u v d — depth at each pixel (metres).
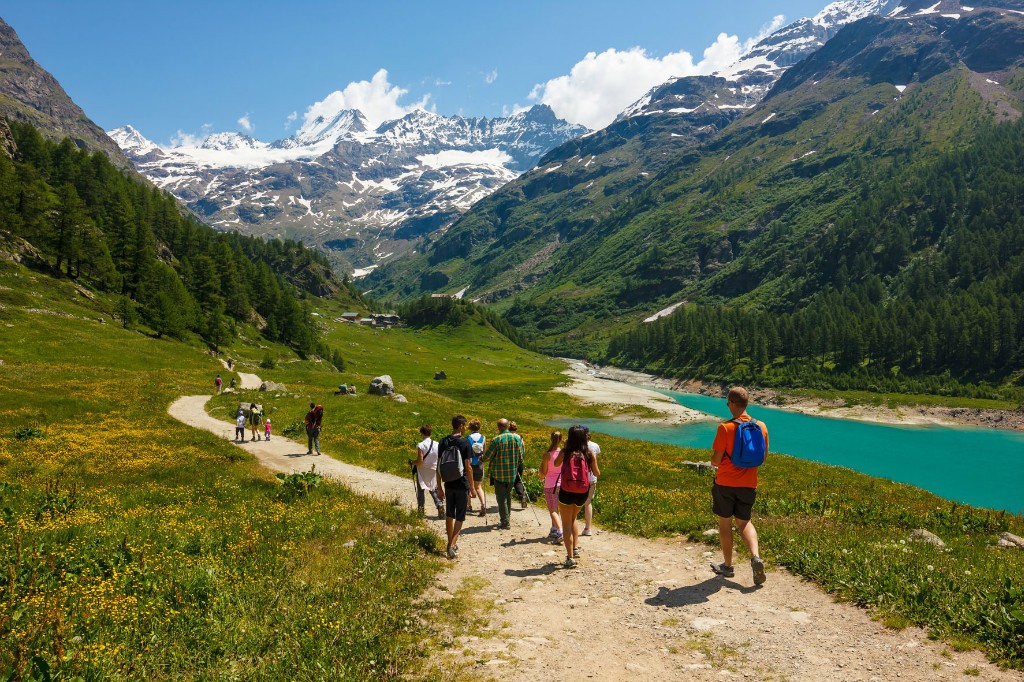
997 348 137.75
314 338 152.38
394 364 163.50
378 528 13.50
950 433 99.25
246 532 11.70
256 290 166.75
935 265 199.25
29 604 6.86
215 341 118.19
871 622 7.96
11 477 17.78
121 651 6.11
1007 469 69.56
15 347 74.25
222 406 45.66
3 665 5.27
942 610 7.80
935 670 6.55
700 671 6.78
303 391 58.47
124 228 128.50
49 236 109.69
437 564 11.23
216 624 7.06
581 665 6.96
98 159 179.62
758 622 8.15
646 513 15.76
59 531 10.75
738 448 9.42
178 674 5.92
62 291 100.31
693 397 154.88
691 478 24.86
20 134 164.75
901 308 171.12
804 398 138.00
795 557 10.42
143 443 26.31
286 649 6.73
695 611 8.64
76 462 21.06
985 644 6.96
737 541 12.05
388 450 28.12
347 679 6.17
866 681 6.39
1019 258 179.75
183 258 158.00
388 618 7.98
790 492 22.34
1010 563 10.99
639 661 7.08
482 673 6.69
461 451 12.30
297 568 9.92
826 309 190.50
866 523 15.42
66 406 37.34
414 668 6.72
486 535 14.10
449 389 120.88
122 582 8.18
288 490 16.78
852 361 156.25
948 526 16.30
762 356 168.12
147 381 59.19
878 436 93.88
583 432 11.39
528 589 9.91
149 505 14.52
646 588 9.77
